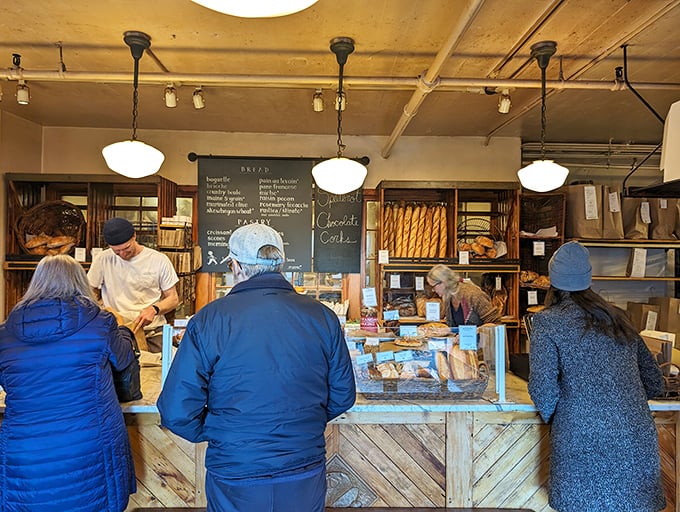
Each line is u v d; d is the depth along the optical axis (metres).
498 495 2.03
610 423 1.62
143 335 2.68
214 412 1.37
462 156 4.34
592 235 3.94
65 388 1.58
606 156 4.62
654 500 1.62
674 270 4.56
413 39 2.40
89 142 4.14
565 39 2.39
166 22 2.23
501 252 3.95
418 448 2.02
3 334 1.59
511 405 1.92
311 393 1.39
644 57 2.60
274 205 4.09
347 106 3.48
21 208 3.82
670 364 2.00
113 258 2.92
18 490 1.55
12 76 2.63
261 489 1.31
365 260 4.27
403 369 1.96
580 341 1.67
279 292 1.43
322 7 2.09
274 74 2.89
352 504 2.01
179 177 4.21
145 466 1.99
